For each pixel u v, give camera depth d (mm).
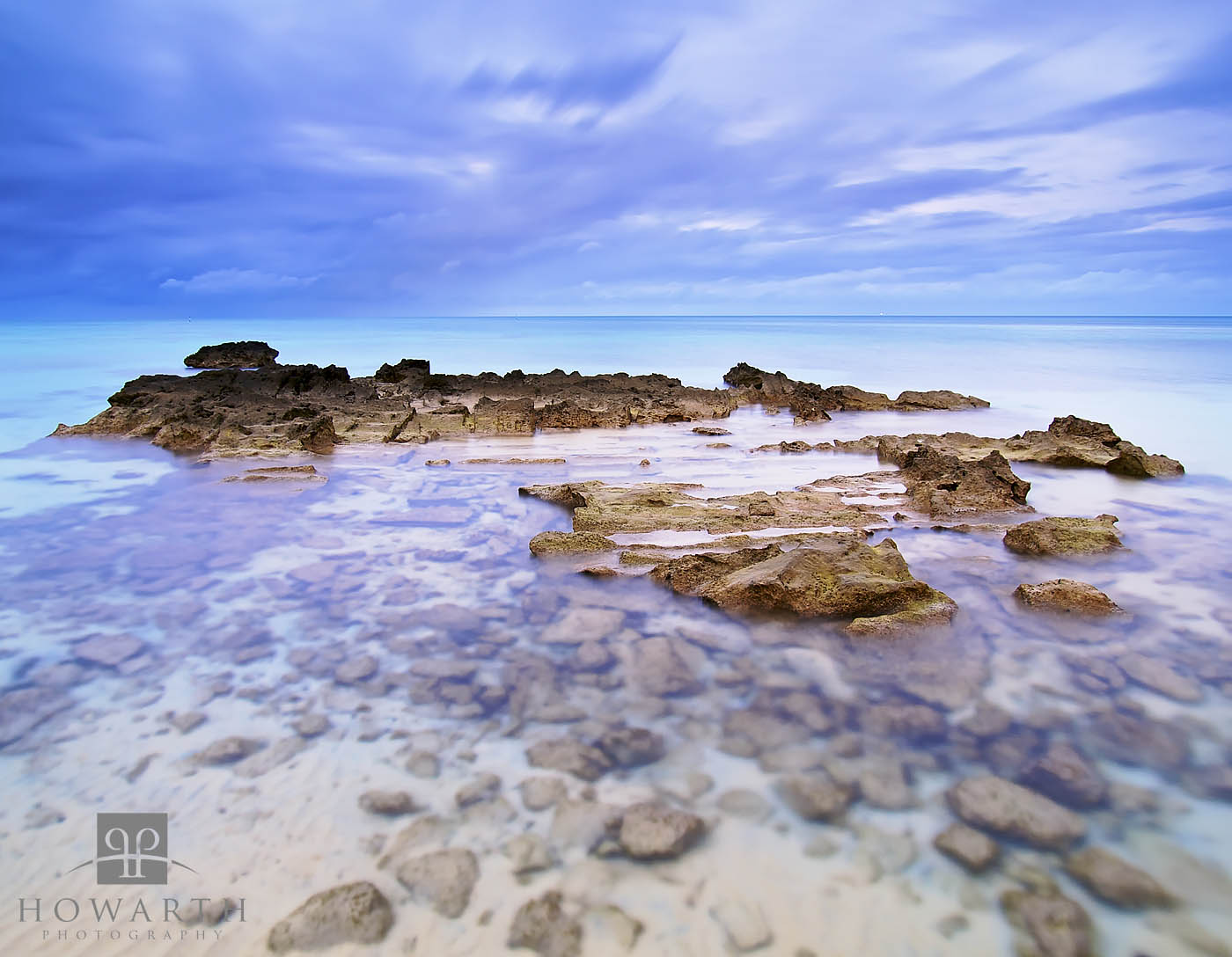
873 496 12086
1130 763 5035
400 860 4109
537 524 10820
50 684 6090
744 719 5605
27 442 17641
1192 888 3932
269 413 19672
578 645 6863
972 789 4750
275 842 4250
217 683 6137
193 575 8688
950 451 15172
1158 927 3674
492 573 8773
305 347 54188
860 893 3893
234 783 4797
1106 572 8703
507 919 3709
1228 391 26531
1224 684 6074
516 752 5168
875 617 7074
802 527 10266
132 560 9188
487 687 6082
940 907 3801
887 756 5117
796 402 23188
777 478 13727
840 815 4508
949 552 9461
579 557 9188
